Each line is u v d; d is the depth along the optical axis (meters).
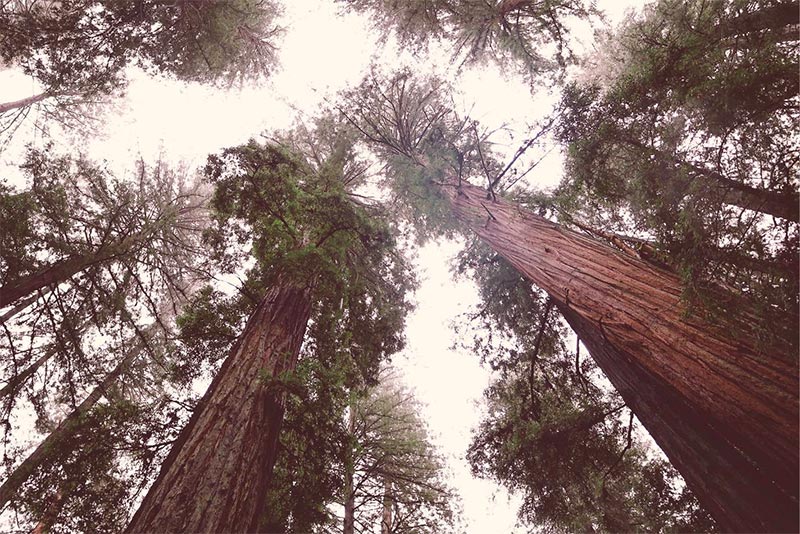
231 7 8.01
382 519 8.34
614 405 6.27
